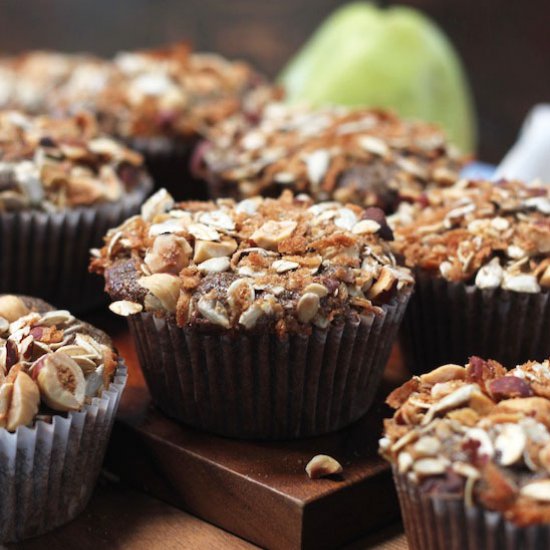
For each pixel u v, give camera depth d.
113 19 0.86
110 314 0.60
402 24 0.74
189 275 0.51
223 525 0.51
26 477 0.49
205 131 0.67
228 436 0.53
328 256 0.52
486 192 0.56
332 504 0.50
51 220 0.58
